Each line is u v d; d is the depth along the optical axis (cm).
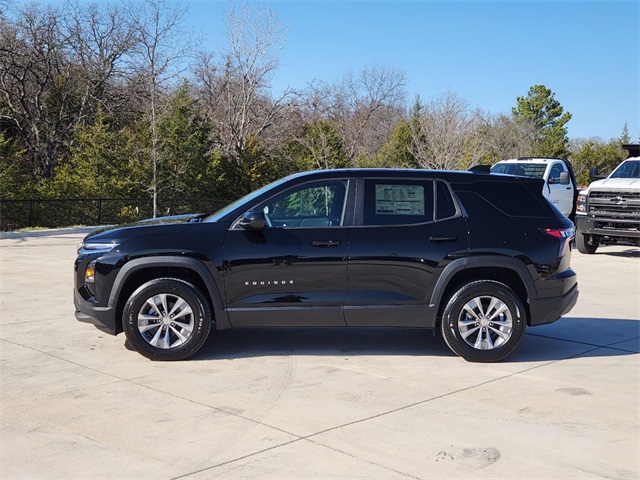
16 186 2464
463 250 664
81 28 3306
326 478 410
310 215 680
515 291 696
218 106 3600
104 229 708
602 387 595
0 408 529
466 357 670
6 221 2192
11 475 412
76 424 496
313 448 454
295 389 580
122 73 3350
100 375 616
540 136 5650
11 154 2652
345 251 658
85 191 2531
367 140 4662
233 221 671
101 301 660
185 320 672
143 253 655
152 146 2703
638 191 1520
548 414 525
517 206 686
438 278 664
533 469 425
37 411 522
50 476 411
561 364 670
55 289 1055
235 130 3484
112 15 3322
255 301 661
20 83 3158
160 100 2933
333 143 3697
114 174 2659
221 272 657
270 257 657
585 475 418
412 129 3819
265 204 679
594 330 823
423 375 626
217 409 529
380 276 662
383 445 460
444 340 741
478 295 666
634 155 1742
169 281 656
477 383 603
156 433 479
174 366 647
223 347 723
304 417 512
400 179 685
